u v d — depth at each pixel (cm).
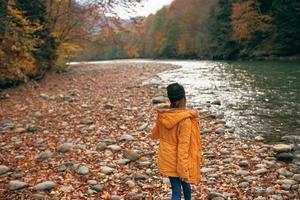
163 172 439
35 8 2620
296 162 761
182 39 9738
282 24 5006
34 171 707
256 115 1256
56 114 1294
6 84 2038
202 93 1848
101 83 2409
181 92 435
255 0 5969
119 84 2311
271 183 639
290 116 1219
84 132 1002
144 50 12900
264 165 725
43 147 873
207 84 2248
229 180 654
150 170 701
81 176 676
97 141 914
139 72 3406
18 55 2005
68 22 3250
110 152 817
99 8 2889
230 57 6738
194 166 431
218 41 7212
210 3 9381
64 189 612
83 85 2303
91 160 767
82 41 3700
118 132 1005
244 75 2766
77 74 3328
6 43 1830
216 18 7612
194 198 578
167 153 436
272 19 5441
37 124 1132
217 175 672
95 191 607
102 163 743
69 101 1598
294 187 618
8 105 1518
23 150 854
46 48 2814
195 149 434
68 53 3641
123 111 1319
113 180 659
